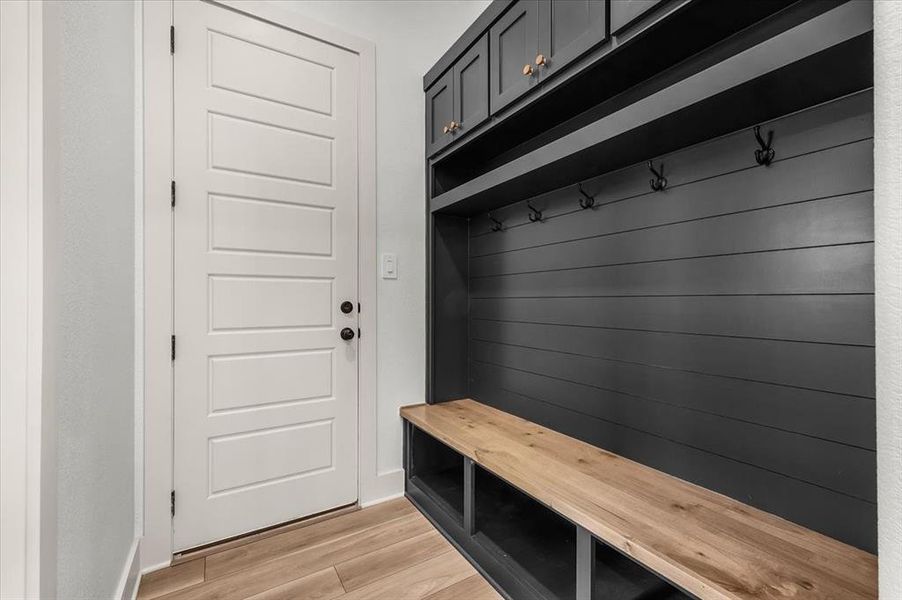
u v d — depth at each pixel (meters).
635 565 1.44
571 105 1.60
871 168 0.94
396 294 2.21
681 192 1.33
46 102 0.71
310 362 1.92
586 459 1.48
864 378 0.95
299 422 1.89
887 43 0.52
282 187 1.86
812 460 1.03
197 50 1.67
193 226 1.66
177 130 1.63
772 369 1.11
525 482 1.31
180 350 1.62
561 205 1.80
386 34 2.16
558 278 1.81
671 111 1.07
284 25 1.87
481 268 2.32
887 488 0.50
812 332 1.04
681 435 1.33
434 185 2.28
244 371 1.76
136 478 1.52
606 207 1.59
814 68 0.87
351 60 2.05
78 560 0.90
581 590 1.12
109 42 1.19
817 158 1.03
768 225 1.12
